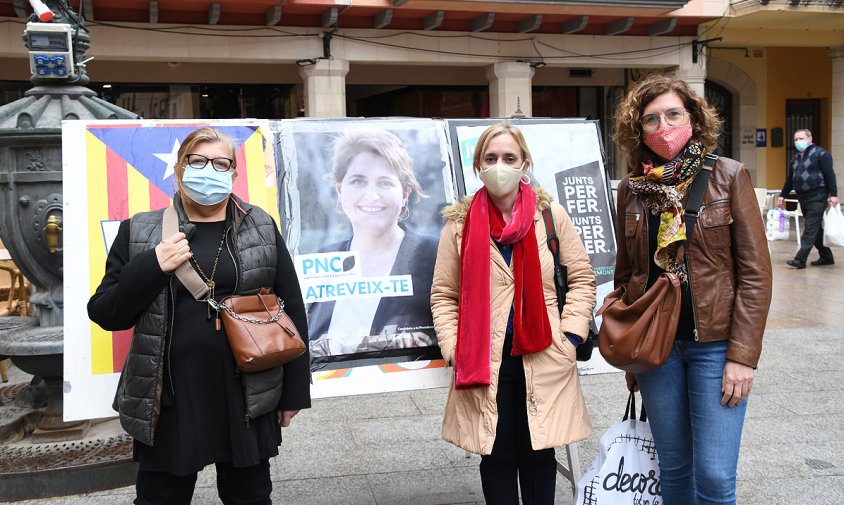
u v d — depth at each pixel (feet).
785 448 14.40
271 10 40.11
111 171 10.53
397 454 14.39
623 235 9.83
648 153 9.33
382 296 10.90
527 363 9.61
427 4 41.19
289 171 11.00
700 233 8.79
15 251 13.82
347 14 42.39
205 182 8.30
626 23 45.98
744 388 8.62
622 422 10.00
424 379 10.82
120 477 12.77
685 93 8.99
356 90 55.11
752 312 8.59
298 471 13.64
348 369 10.59
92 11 37.83
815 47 61.11
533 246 9.61
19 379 20.03
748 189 8.83
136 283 8.02
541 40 46.55
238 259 8.58
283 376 8.96
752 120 61.11
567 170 12.17
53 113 13.41
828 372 19.44
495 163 9.66
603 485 9.91
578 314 9.82
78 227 10.25
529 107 46.75
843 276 34.81
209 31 40.65
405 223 11.23
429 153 11.58
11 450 13.09
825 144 62.34
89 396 9.91
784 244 47.29
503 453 9.80
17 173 13.25
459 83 52.44
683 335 9.06
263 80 47.73
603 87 56.80
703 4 47.70
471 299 9.55
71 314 10.01
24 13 36.70
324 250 10.85
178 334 8.35
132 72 44.91
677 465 9.43
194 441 8.30
